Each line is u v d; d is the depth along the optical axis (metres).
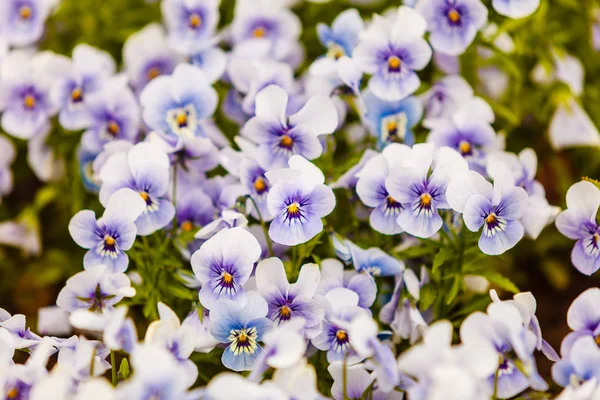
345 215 0.72
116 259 0.66
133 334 0.62
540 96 0.78
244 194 0.69
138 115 0.74
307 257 0.70
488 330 0.63
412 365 0.61
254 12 0.78
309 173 0.65
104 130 0.74
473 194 0.65
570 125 0.77
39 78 0.75
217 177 0.71
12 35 0.78
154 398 0.60
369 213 0.72
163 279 0.69
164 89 0.71
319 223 0.65
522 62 0.78
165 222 0.68
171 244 0.71
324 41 0.76
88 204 0.79
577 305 0.65
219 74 0.74
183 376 0.60
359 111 0.72
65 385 0.61
